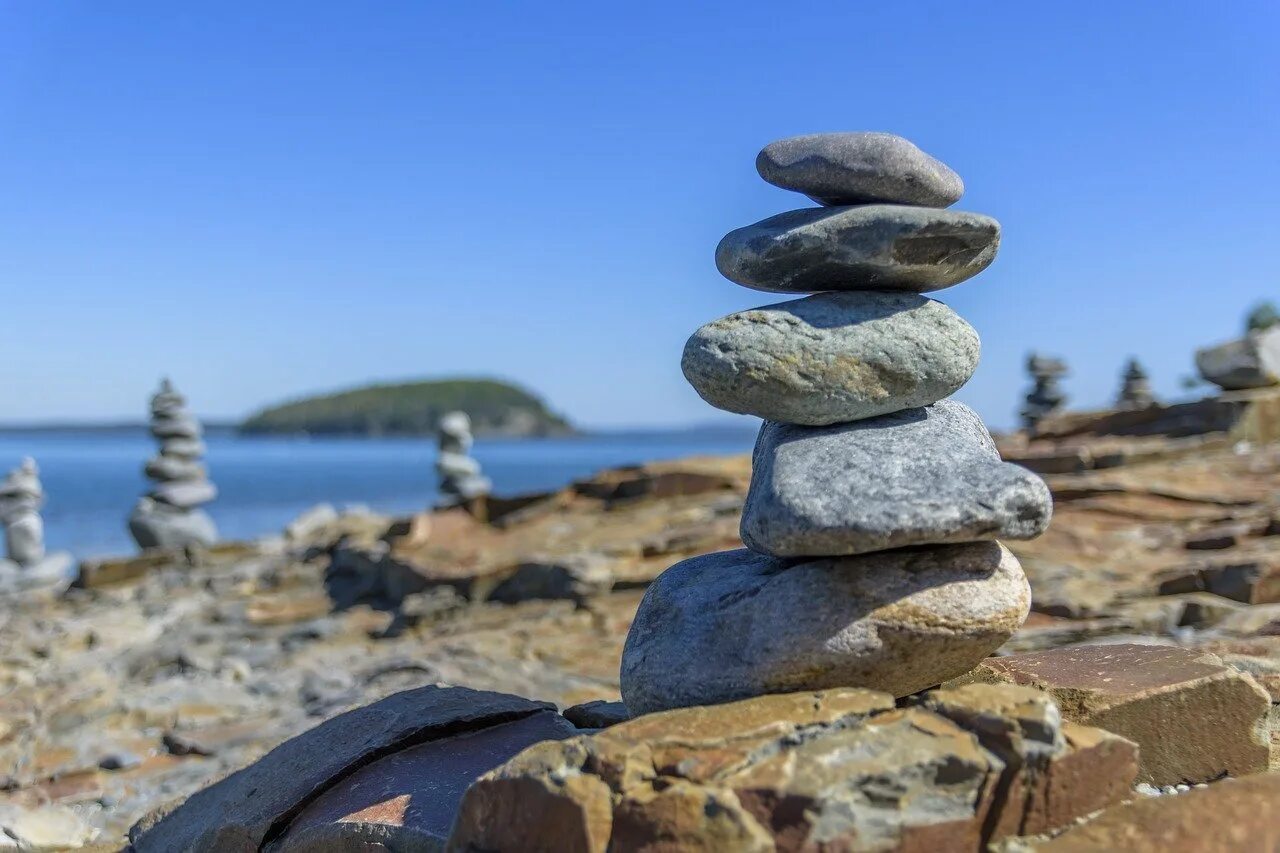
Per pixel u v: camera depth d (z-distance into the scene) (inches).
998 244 32.8
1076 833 27.0
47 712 67.8
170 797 52.1
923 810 25.9
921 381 32.6
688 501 112.2
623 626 80.2
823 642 29.8
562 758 26.9
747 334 32.5
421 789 34.4
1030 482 28.9
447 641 82.5
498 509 116.8
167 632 98.0
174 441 153.2
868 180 32.3
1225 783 28.5
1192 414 118.2
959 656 30.5
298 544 137.1
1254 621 62.2
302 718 62.4
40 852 45.6
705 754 26.1
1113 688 34.0
